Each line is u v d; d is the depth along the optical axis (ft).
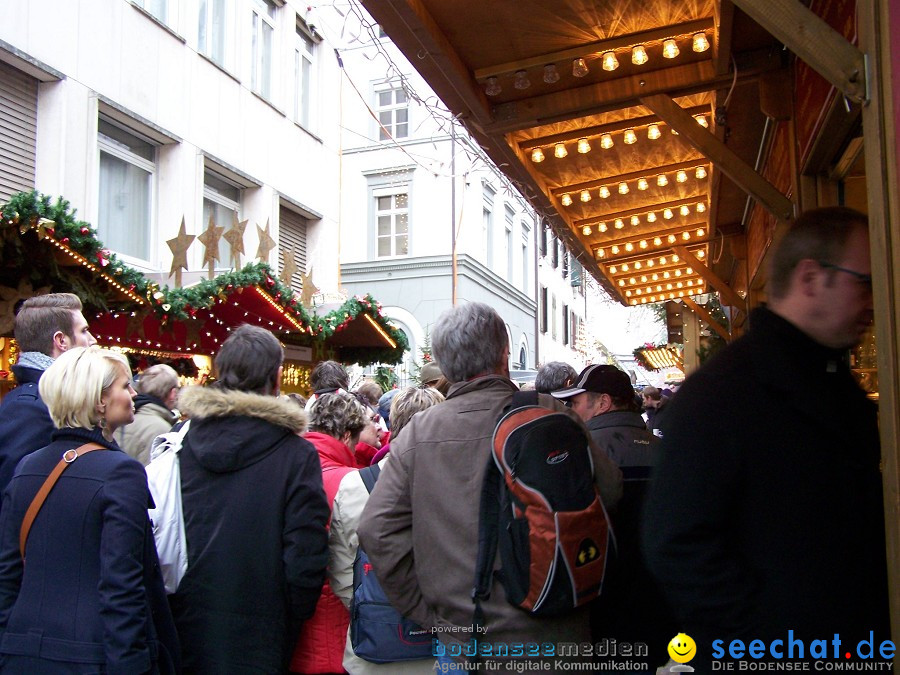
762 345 5.31
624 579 7.83
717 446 5.07
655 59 14.93
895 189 5.37
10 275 17.71
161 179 31.58
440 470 6.86
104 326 23.38
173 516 8.56
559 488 6.32
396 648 8.41
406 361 66.59
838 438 5.13
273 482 8.55
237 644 8.32
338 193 45.75
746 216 24.56
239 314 27.78
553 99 16.05
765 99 14.32
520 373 48.88
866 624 4.97
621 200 24.09
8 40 23.25
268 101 38.63
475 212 71.31
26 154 24.64
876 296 5.44
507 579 6.34
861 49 5.93
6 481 9.12
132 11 28.99
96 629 7.18
